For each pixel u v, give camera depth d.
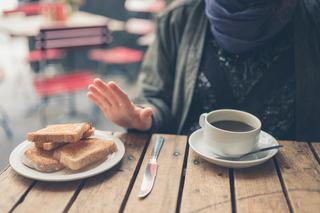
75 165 0.64
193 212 0.57
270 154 0.71
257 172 0.68
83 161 0.65
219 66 1.00
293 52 0.97
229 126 0.72
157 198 0.60
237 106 0.99
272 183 0.65
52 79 2.11
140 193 0.61
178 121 1.04
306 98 0.96
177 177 0.66
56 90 1.99
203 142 0.76
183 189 0.63
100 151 0.68
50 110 2.49
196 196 0.61
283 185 0.65
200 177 0.66
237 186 0.64
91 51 3.09
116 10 3.48
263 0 0.94
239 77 0.98
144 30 2.97
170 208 0.58
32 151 0.68
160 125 0.91
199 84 1.01
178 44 1.06
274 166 0.70
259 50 0.98
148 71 1.09
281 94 0.97
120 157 0.70
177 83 1.03
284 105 0.97
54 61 3.21
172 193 0.62
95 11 3.50
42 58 2.05
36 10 2.79
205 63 1.01
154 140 0.80
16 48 3.86
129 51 2.76
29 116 2.40
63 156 0.65
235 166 0.68
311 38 0.97
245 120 0.73
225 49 1.00
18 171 0.65
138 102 1.00
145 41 2.78
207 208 0.58
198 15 1.04
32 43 2.79
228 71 0.99
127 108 0.79
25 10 2.78
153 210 0.58
